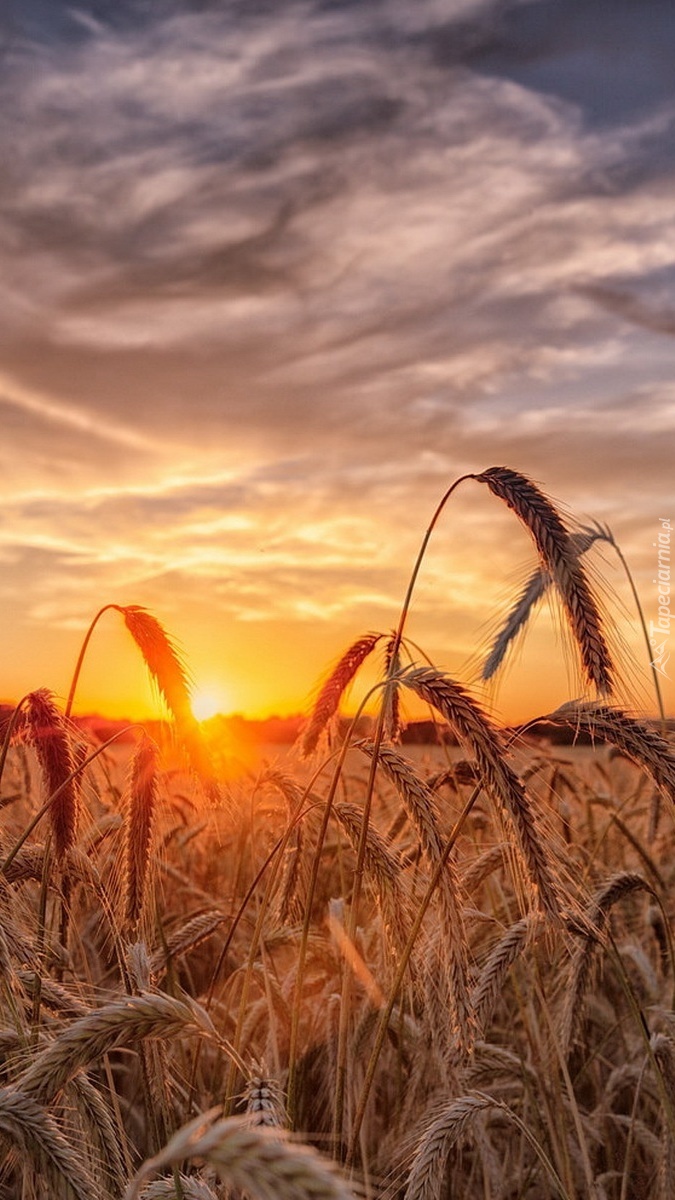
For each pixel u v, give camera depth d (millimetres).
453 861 4113
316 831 5121
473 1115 3984
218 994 6480
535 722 4117
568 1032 5133
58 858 4531
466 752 3861
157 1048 4422
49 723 4605
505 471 4582
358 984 5551
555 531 4348
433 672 3973
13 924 4016
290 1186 1523
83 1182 2936
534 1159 5598
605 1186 5605
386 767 4289
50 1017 4078
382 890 4527
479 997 4613
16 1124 2898
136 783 4922
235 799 5422
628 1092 6609
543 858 3834
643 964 6113
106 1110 3752
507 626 5250
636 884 5145
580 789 8781
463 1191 5441
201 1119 1675
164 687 5102
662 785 4008
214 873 8305
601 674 4148
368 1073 4098
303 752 5562
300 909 5059
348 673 5496
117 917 4809
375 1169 5148
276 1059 4992
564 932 4359
